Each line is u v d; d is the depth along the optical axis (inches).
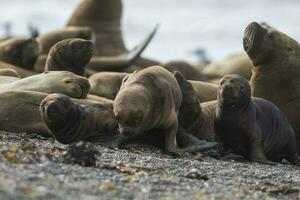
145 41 3144.7
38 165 1342.3
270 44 2011.6
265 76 2026.3
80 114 1722.4
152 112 1705.2
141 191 1231.5
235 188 1360.7
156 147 1795.0
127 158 1584.6
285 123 1897.1
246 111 1791.3
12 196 1079.0
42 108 1704.0
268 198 1311.5
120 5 3390.7
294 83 2007.9
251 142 1803.6
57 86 1923.0
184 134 1829.5
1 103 1818.4
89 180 1267.2
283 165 1780.3
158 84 1736.0
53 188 1158.3
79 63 2316.7
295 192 1402.6
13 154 1411.2
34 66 2859.3
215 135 1903.3
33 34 3159.5
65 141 1718.8
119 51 3358.8
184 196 1229.7
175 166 1557.6
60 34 3036.4
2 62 2709.2
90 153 1425.9
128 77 1791.3
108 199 1146.0
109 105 1798.7
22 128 1806.1
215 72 3235.7
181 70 2974.9
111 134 1769.2
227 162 1704.0
